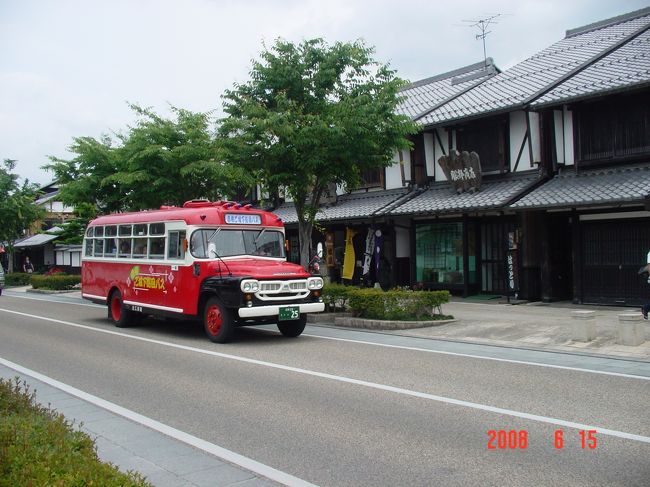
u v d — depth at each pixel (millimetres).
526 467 5023
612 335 11188
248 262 12562
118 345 12109
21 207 34312
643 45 18641
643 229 15102
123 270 15008
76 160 20734
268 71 15305
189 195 19172
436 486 4660
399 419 6484
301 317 12539
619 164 15852
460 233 20172
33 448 4020
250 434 6078
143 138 18266
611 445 5516
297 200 16234
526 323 13000
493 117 18969
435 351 10664
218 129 16359
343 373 8891
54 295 27953
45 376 9070
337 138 14281
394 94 15461
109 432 6184
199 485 4711
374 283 22375
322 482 4785
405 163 22031
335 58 15211
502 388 7762
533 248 17688
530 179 17922
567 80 17922
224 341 11945
